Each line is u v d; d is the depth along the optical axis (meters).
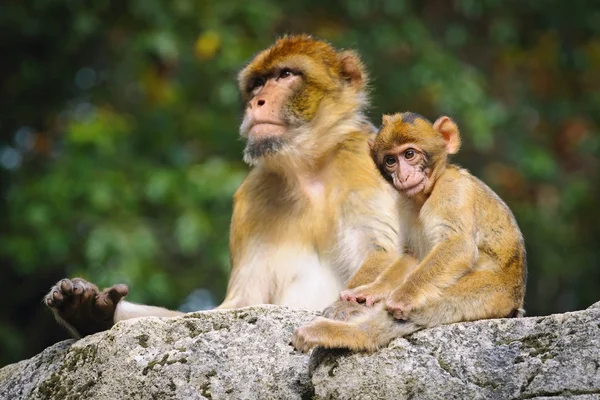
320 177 9.72
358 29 19.02
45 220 16.95
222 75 18.27
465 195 7.75
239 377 7.21
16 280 19.12
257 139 9.72
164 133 18.23
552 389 6.60
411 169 7.92
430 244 7.75
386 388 6.82
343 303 7.73
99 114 18.14
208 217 16.91
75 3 18.84
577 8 20.09
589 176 20.34
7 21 19.34
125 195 17.19
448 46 19.75
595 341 6.66
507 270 7.68
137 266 16.48
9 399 7.70
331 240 9.48
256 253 9.67
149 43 17.92
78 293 8.34
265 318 7.42
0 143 19.84
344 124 9.85
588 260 19.50
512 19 20.19
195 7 18.36
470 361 6.80
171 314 9.10
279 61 10.02
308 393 7.10
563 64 20.42
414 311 7.20
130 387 7.28
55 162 17.67
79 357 7.53
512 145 19.38
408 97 19.06
